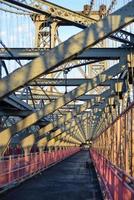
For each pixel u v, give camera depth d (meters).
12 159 27.42
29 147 48.62
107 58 31.02
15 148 51.03
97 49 30.95
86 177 35.12
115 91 38.53
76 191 24.77
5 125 54.50
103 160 24.61
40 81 41.91
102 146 45.38
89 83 38.50
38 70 18.95
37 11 27.31
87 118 69.69
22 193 23.78
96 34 18.09
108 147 31.86
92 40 18.17
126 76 32.66
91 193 23.75
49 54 18.81
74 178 34.09
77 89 39.41
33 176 35.25
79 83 41.34
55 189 25.81
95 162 44.81
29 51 31.67
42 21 49.47
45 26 50.34
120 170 11.84
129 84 30.38
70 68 38.06
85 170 44.47
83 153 121.88
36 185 28.38
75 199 21.06
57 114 58.88
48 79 41.84
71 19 27.70
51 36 50.25
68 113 51.41
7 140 38.31
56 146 70.62
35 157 38.00
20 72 19.17
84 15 27.80
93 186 27.75
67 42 18.55
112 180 15.45
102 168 25.78
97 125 68.69
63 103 39.88
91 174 38.62
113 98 43.06
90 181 31.42
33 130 59.16
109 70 36.75
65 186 27.70
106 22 18.03
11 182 26.41
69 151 89.50
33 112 41.66
